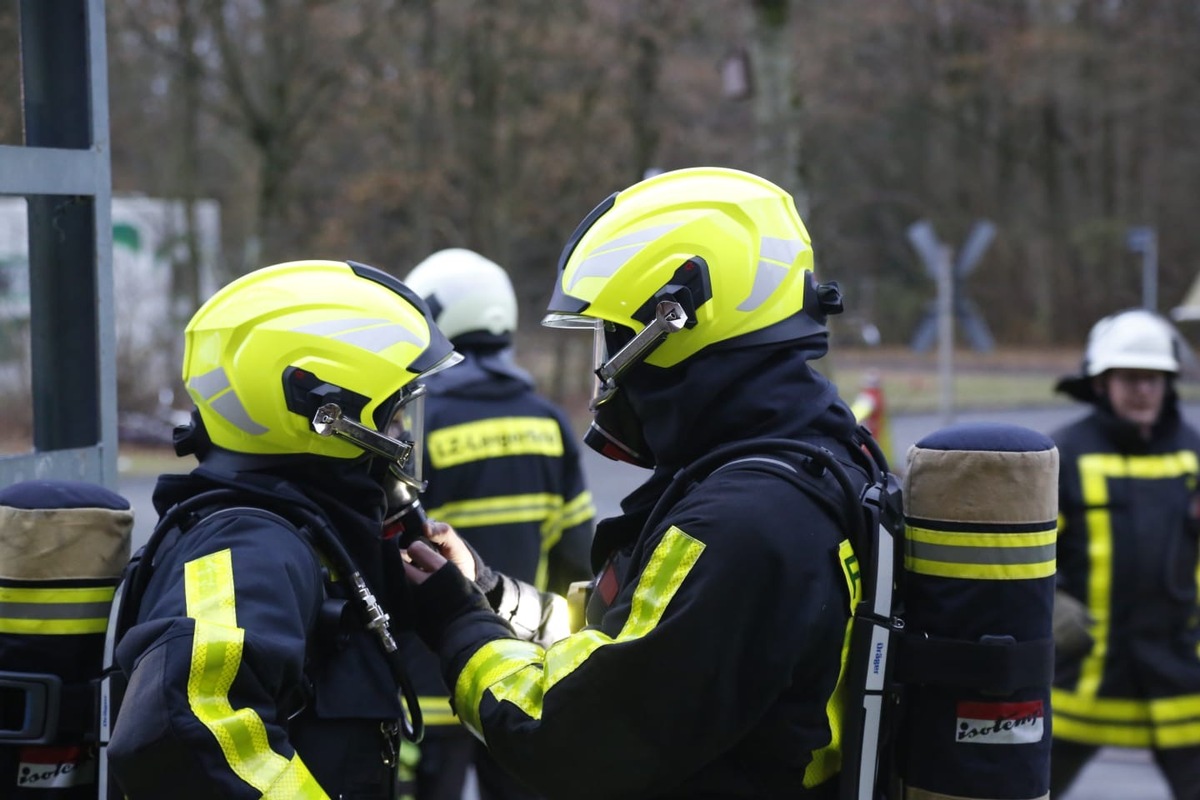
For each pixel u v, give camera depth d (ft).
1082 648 13.88
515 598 9.52
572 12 83.46
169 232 76.59
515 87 86.02
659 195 8.11
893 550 7.79
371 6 82.02
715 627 7.25
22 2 10.73
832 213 135.95
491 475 15.69
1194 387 94.38
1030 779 7.95
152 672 6.93
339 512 8.23
